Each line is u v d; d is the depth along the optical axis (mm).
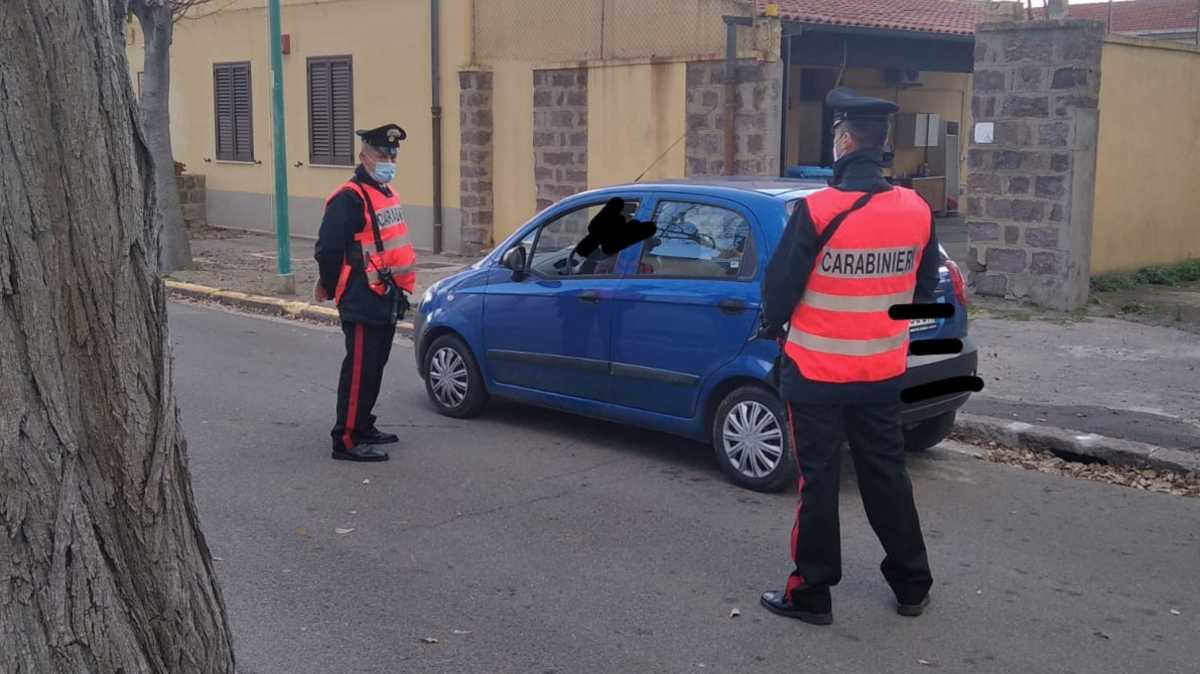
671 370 6867
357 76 19000
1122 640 4816
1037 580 5465
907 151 22750
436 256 17734
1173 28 30969
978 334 10977
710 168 14195
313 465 7246
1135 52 13820
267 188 21375
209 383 9656
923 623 4965
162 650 2533
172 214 16500
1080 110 11758
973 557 5758
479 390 8219
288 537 5949
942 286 6641
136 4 15555
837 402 4746
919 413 6609
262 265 17266
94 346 2402
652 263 7043
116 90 2438
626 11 14961
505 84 16812
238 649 4637
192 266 16766
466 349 8234
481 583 5359
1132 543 5980
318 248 7195
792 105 20953
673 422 6977
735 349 6527
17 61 2281
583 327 7340
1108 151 13688
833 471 4824
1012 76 12141
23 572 2254
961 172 23953
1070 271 12039
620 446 7684
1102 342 10617
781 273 4715
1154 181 14594
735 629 4883
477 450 7586
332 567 5543
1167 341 10703
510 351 7879
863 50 17406
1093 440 7410
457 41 17250
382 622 4922
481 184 17219
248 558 5648
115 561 2439
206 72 22219
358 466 7227
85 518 2359
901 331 4797
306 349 11312
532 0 16172
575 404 7516
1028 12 12438
